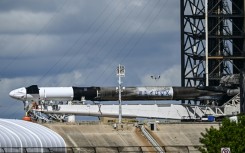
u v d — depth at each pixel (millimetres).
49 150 184375
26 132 188750
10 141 178125
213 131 190125
